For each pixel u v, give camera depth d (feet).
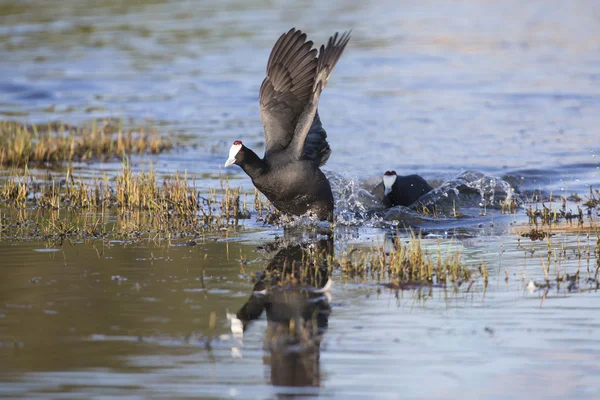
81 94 90.89
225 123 78.18
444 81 94.07
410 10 146.82
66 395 24.06
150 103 86.63
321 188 44.11
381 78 95.91
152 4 150.82
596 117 76.74
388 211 50.31
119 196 51.13
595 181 57.21
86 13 140.97
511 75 96.78
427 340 27.96
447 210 51.26
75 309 30.81
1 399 23.68
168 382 24.86
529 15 143.95
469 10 149.07
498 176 58.08
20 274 35.37
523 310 30.76
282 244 41.75
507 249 40.22
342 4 152.05
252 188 56.54
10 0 154.30
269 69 43.96
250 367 25.90
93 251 39.58
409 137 70.74
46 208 50.03
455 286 33.91
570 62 103.60
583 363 26.03
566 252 39.32
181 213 48.42
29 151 65.92
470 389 24.39
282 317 30.12
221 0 155.33
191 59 106.52
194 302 31.68
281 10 143.13
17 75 98.07
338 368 25.82
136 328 28.89
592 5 154.92
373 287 33.88
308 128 43.01
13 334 28.27
